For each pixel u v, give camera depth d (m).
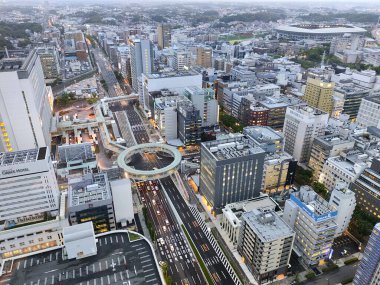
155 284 130.00
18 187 183.38
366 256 148.12
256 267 169.50
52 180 189.88
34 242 186.50
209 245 196.38
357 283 155.25
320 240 172.38
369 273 146.62
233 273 177.38
